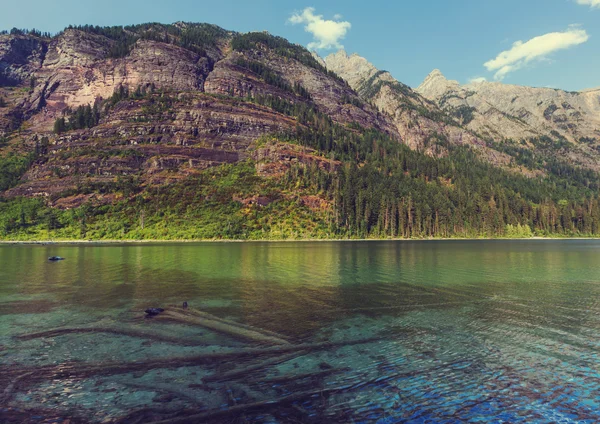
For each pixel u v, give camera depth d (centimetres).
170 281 5159
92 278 5422
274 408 1669
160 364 2162
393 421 1572
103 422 1559
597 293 4341
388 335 2712
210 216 17712
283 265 7150
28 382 1936
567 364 2189
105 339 2612
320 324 3008
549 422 1577
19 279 5325
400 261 7950
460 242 16925
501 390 1855
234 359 2241
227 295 4166
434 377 2003
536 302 3831
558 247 13312
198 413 1625
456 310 3500
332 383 1922
